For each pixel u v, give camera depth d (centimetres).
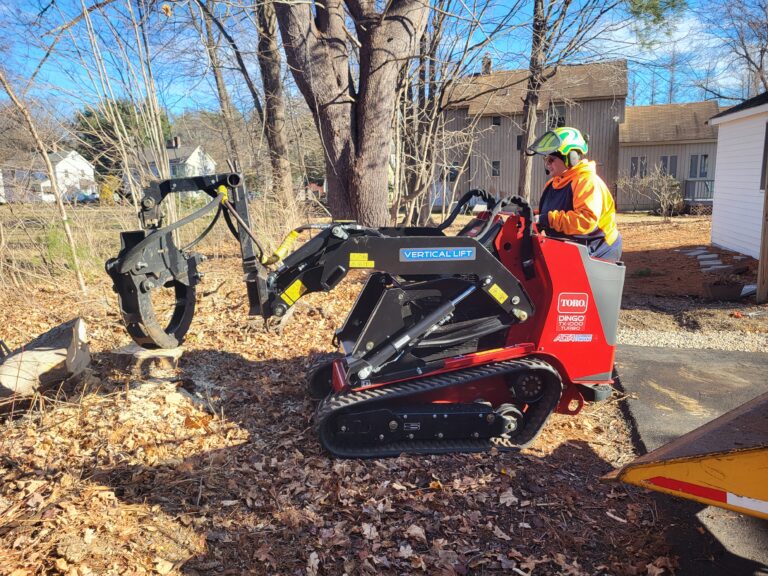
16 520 292
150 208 365
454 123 2789
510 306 397
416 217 1116
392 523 318
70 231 812
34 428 389
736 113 1241
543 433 430
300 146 1171
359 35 838
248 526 308
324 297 769
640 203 2931
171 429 401
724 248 1349
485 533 313
